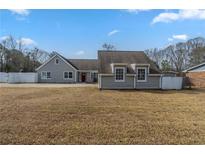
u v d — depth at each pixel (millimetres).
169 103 12961
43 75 37469
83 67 40125
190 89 24250
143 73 24922
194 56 47844
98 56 26422
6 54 45562
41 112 9609
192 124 7680
